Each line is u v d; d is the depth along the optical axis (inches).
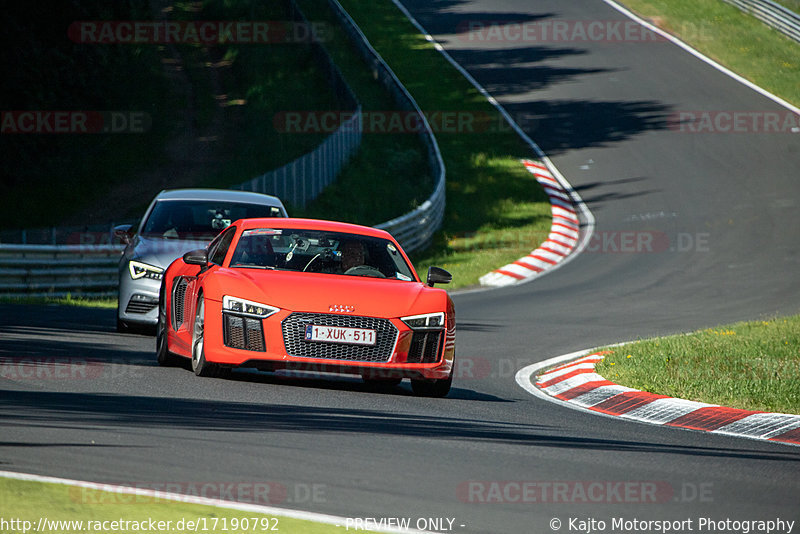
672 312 2773.1
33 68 6028.5
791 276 3476.9
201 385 1268.5
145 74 6722.4
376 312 1283.2
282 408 1141.1
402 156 5575.8
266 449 921.5
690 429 1266.0
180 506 708.0
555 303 2915.8
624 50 7568.9
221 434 970.1
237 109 6343.5
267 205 1968.5
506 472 905.5
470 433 1085.1
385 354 1284.4
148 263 1813.5
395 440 1008.2
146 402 1117.7
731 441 1178.6
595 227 4480.8
